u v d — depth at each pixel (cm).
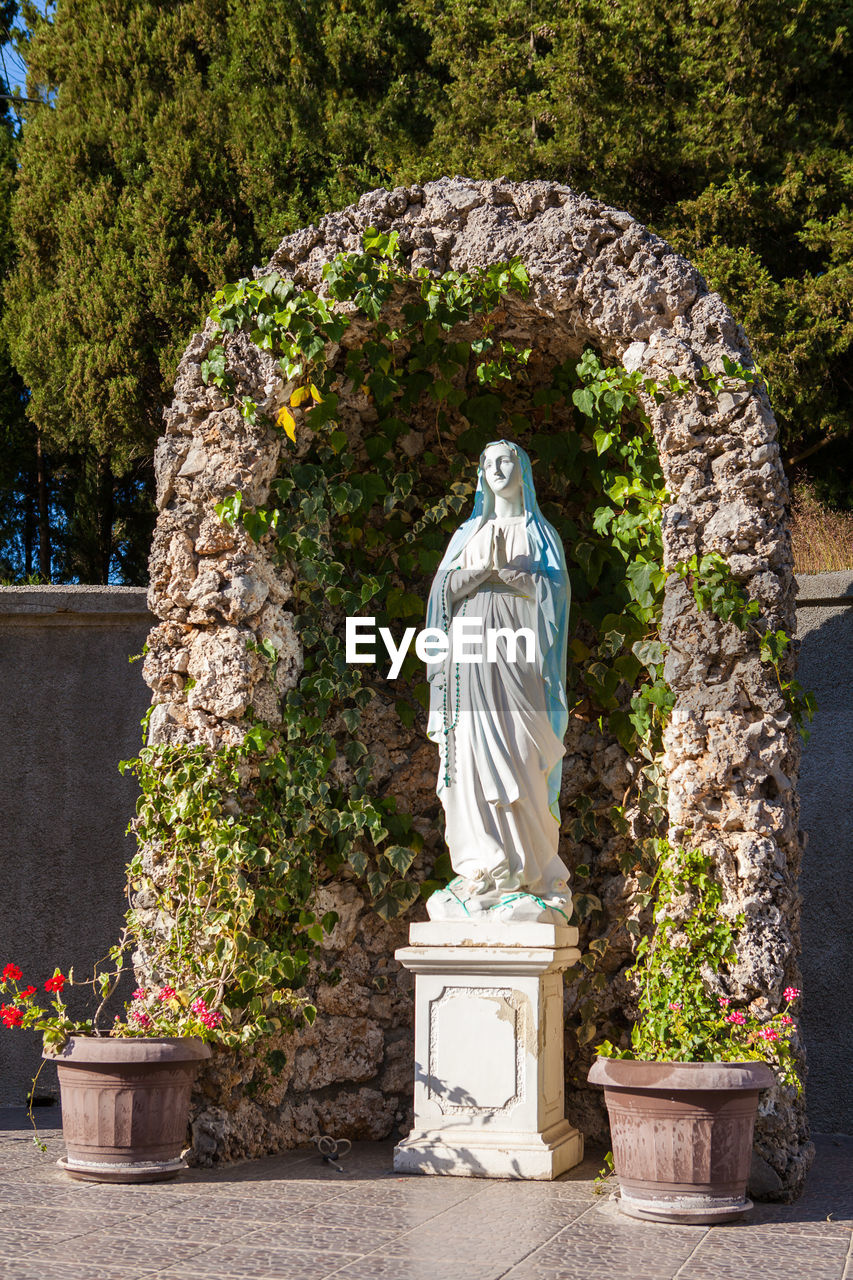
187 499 629
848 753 714
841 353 1271
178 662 615
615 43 1285
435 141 1381
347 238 628
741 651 559
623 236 602
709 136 1269
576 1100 639
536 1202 499
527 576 595
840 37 1290
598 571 670
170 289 1425
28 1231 443
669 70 1306
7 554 1880
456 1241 435
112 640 795
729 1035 523
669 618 572
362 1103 648
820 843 712
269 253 1432
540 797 590
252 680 612
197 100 1505
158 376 1463
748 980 532
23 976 768
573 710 671
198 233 1423
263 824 604
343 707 669
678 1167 467
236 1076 574
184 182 1452
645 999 544
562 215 609
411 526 695
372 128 1471
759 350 1206
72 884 775
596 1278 390
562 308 610
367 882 662
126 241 1475
